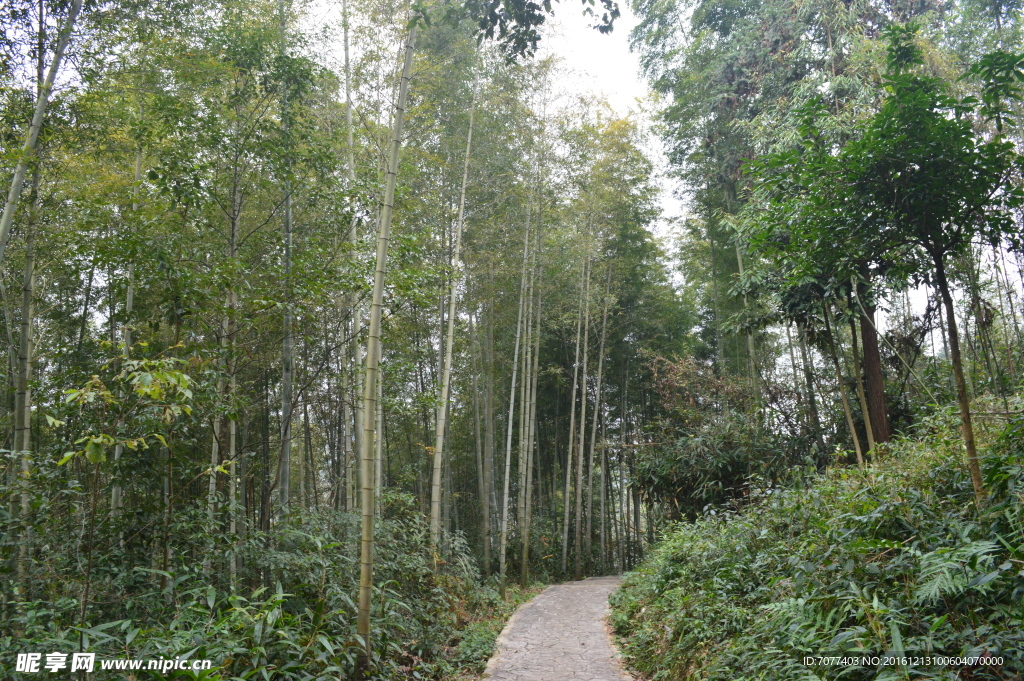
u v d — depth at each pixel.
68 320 10.88
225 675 4.08
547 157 13.35
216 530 5.70
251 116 7.22
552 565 17.48
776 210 5.51
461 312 14.48
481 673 6.33
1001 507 4.31
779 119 10.12
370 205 7.47
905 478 5.46
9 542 4.60
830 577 4.50
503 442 18.62
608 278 16.44
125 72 7.29
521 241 13.84
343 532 7.05
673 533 10.73
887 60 5.00
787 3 10.68
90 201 7.07
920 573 3.97
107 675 3.94
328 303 6.74
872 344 9.04
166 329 8.59
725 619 5.52
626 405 19.41
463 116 11.93
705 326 19.25
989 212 4.79
